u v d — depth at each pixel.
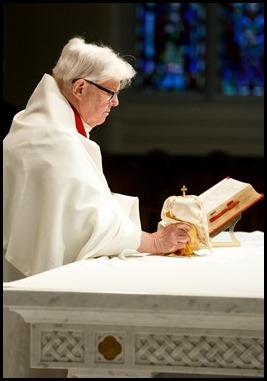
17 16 11.48
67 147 3.85
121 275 2.98
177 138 11.95
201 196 4.18
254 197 4.14
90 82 4.05
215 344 2.65
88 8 11.52
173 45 12.29
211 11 12.22
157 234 3.74
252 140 11.88
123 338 2.68
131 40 12.13
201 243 3.86
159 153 9.05
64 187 3.75
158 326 2.65
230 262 3.45
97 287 2.69
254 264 3.37
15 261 3.82
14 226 3.80
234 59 12.27
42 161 3.82
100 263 3.39
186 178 8.91
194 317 2.59
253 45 12.23
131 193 8.95
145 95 12.14
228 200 4.12
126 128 11.95
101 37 11.55
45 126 3.92
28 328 3.65
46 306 2.62
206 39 12.24
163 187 8.92
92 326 2.68
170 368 2.67
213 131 11.91
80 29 11.55
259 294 2.57
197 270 3.15
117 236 3.69
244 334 2.63
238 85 12.20
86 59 4.06
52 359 2.71
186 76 12.30
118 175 8.98
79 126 4.09
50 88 4.06
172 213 3.74
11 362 3.67
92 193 3.77
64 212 3.74
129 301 2.58
